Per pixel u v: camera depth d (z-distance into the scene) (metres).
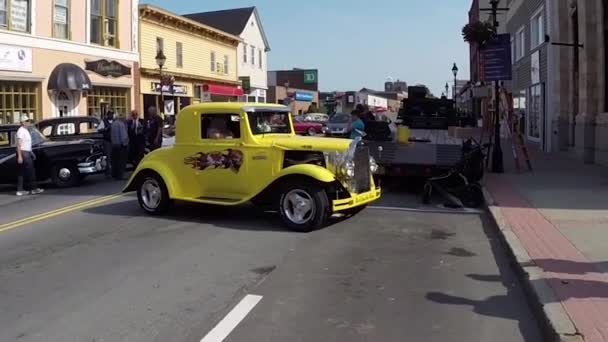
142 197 11.07
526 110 29.31
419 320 5.46
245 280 6.76
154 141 18.66
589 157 18.36
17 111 23.44
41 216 11.07
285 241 8.75
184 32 36.50
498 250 8.19
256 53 49.59
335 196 9.66
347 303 5.95
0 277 6.96
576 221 9.34
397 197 13.07
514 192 12.58
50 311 5.78
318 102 87.44
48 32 24.67
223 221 10.33
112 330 5.26
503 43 16.62
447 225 9.97
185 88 36.66
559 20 21.47
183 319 5.52
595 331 4.72
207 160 10.27
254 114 10.11
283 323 5.41
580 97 18.94
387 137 13.83
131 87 30.12
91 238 9.05
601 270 6.52
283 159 9.66
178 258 7.76
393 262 7.55
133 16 30.08
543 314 5.20
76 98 26.17
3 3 22.66
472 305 5.88
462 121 23.92
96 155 16.08
